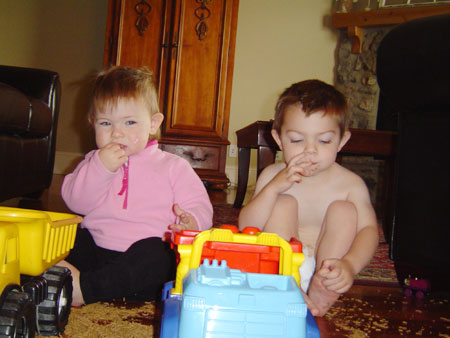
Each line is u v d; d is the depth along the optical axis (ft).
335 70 15.24
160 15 12.66
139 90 3.91
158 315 3.37
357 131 8.01
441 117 4.07
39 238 2.38
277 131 3.81
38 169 8.02
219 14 12.75
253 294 1.90
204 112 12.98
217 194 12.50
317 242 3.77
